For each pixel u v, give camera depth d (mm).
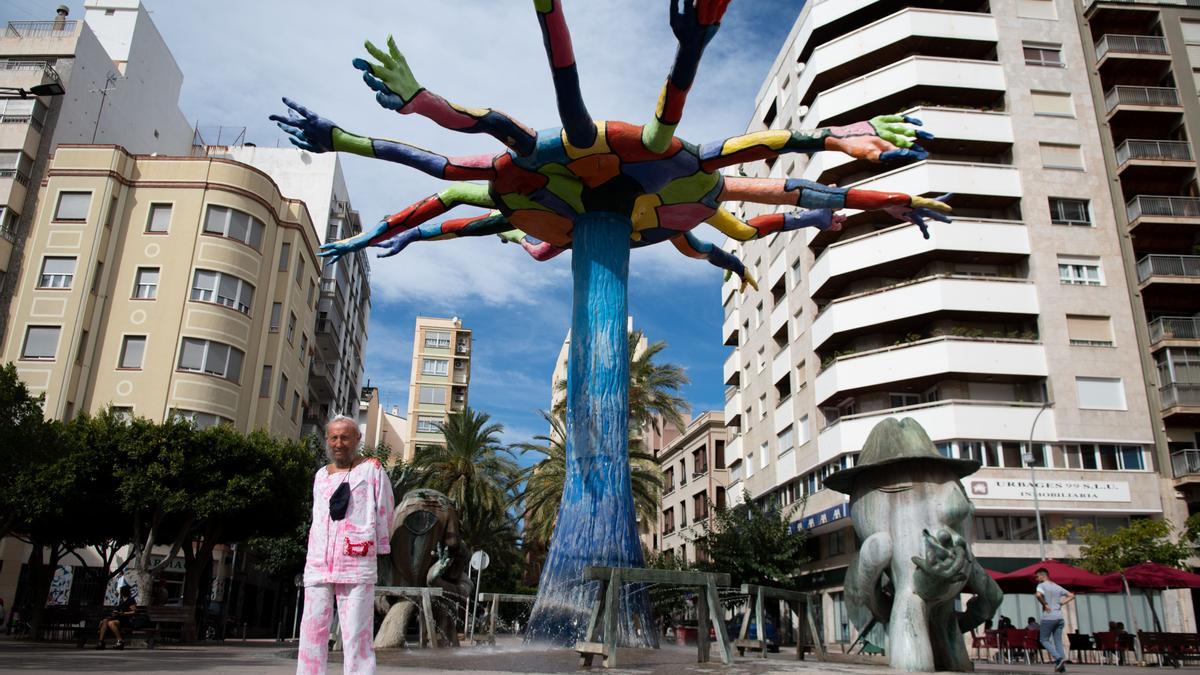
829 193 14648
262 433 25406
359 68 11594
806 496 33656
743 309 47062
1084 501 29266
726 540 30438
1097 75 35125
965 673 8328
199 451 22906
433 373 89875
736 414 47156
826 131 13508
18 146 32750
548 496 31922
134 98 40531
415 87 11719
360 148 13078
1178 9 35375
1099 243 32531
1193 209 32844
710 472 51250
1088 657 20500
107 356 31562
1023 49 34938
